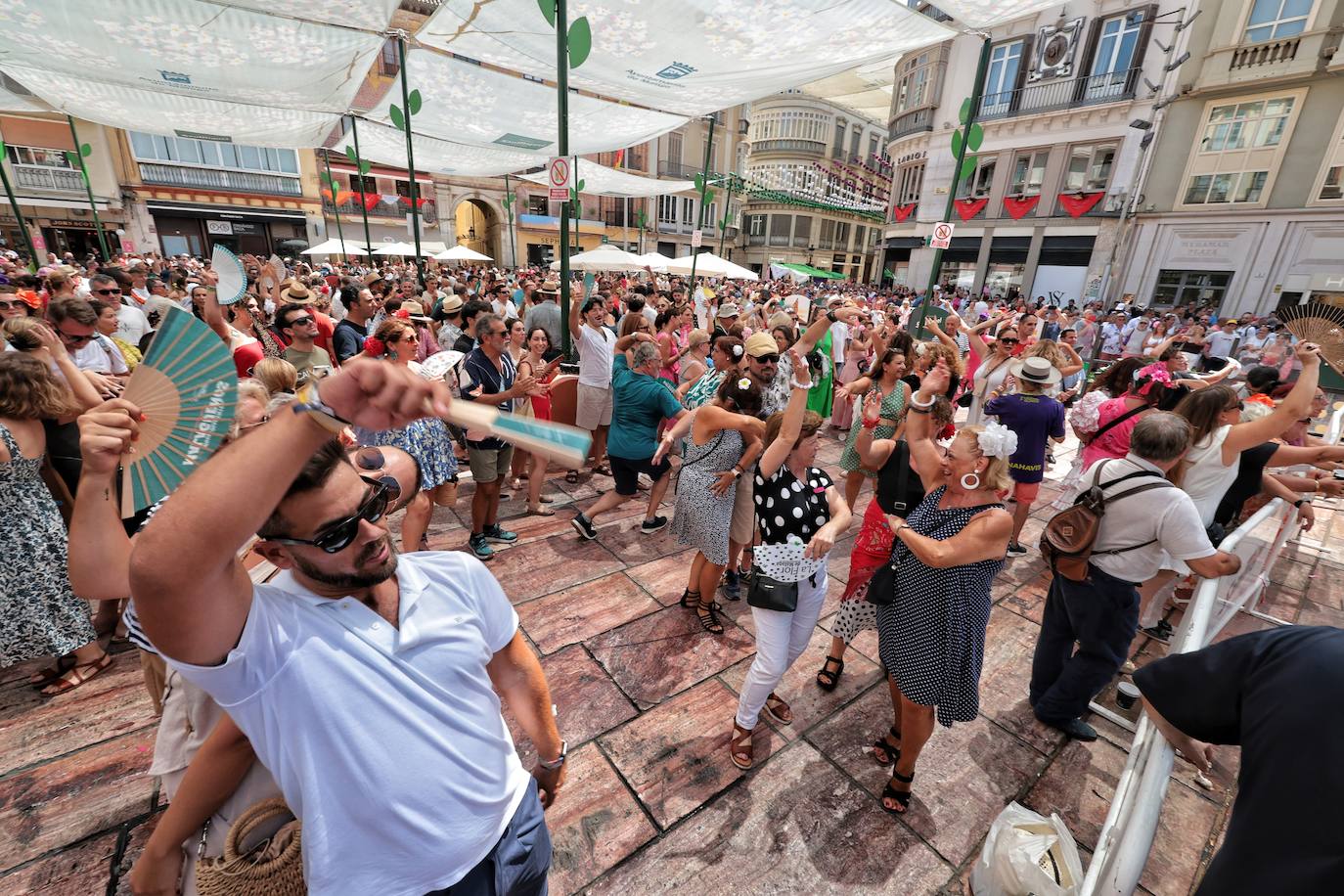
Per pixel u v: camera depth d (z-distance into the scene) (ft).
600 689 9.24
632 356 13.12
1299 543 16.75
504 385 12.71
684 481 10.61
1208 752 4.15
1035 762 8.42
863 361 24.34
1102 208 61.87
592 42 15.98
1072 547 8.22
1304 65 49.57
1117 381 14.85
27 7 14.64
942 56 72.08
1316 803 2.85
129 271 29.07
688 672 9.71
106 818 6.64
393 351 10.68
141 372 2.33
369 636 2.96
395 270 59.16
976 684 6.99
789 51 15.84
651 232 119.96
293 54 17.84
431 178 95.61
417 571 3.33
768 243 136.77
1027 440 13.57
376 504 2.80
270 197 83.15
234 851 3.21
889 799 7.43
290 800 2.90
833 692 9.57
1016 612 12.25
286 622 2.75
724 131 119.65
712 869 6.61
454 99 23.22
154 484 2.40
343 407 2.19
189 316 2.31
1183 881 6.91
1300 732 2.99
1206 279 57.62
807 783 7.79
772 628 7.34
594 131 26.30
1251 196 54.24
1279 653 3.34
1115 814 5.05
